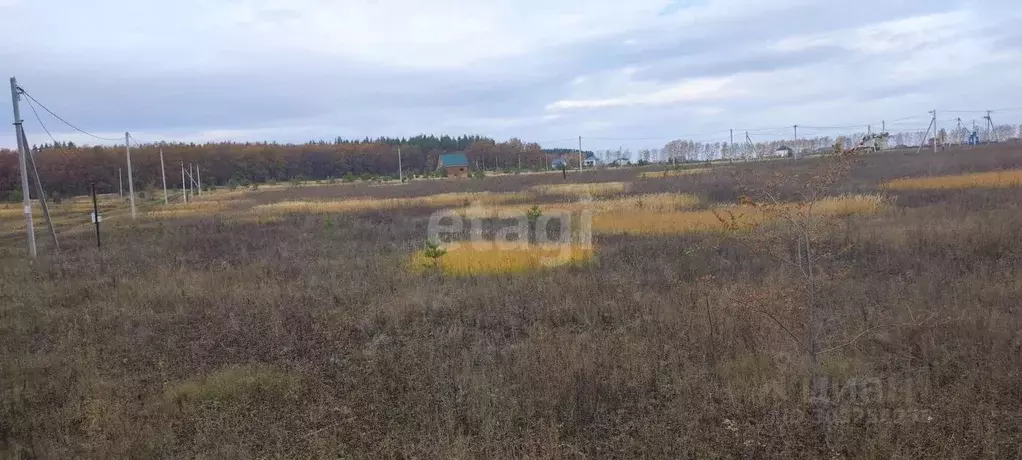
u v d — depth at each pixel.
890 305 7.64
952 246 11.17
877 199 17.94
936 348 6.13
